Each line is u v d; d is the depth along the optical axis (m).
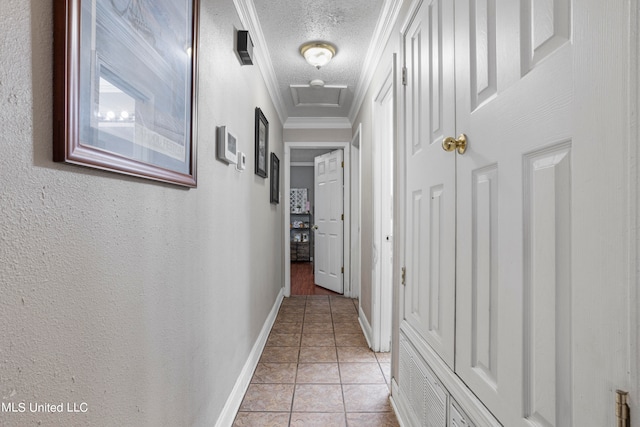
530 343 0.71
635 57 0.47
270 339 2.82
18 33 0.51
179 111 1.04
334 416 1.75
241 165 1.85
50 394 0.58
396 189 1.83
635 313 0.47
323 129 4.21
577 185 0.58
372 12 1.99
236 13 1.79
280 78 2.97
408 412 1.54
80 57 0.61
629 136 0.48
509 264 0.78
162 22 0.93
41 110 0.55
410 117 1.57
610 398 0.51
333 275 4.53
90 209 0.67
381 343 2.57
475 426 0.92
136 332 0.84
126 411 0.80
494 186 0.85
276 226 3.60
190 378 1.20
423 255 1.37
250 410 1.80
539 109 0.67
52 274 0.58
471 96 0.97
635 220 0.47
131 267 0.82
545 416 0.66
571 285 0.59
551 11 0.64
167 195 1.01
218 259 1.52
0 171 0.48
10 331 0.50
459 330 1.04
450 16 1.11
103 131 0.68
